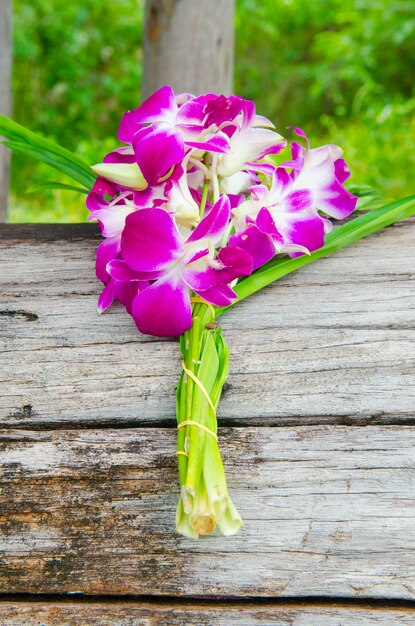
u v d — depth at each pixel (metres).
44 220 1.92
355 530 0.76
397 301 0.80
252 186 0.77
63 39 3.52
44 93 3.57
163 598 0.77
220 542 0.77
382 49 3.60
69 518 0.77
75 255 0.83
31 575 0.77
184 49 1.22
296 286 0.81
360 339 0.79
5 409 0.79
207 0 1.21
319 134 3.25
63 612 0.76
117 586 0.76
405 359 0.78
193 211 0.75
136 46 3.80
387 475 0.77
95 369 0.79
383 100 3.35
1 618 0.76
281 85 4.09
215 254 0.77
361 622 0.75
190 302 0.76
